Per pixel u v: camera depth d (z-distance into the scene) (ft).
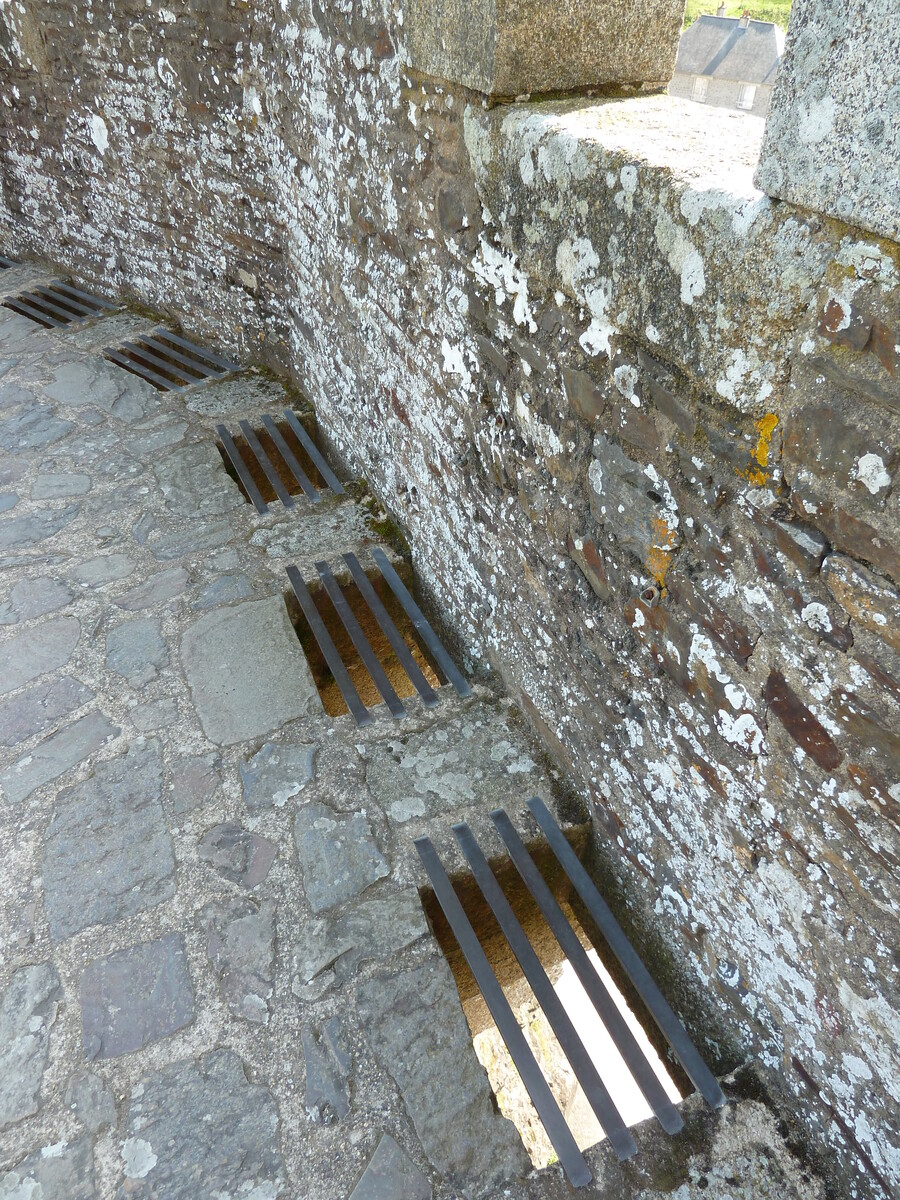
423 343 8.00
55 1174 5.04
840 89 3.00
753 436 4.03
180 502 10.99
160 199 14.05
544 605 6.82
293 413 12.87
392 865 6.58
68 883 6.59
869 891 4.05
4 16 14.75
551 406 5.93
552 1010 5.71
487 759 7.42
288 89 9.75
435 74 6.27
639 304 4.58
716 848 5.24
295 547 10.09
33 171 17.03
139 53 12.41
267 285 12.82
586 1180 4.91
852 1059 4.46
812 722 4.11
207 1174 5.00
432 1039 5.57
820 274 3.38
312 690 8.20
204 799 7.17
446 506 8.50
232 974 5.95
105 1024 5.72
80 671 8.52
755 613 4.33
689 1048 5.50
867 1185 4.57
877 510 3.42
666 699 5.38
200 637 8.86
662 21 5.76
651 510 5.02
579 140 4.75
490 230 6.10
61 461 11.85
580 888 6.47
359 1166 5.02
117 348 14.87
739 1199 4.77
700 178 4.00
